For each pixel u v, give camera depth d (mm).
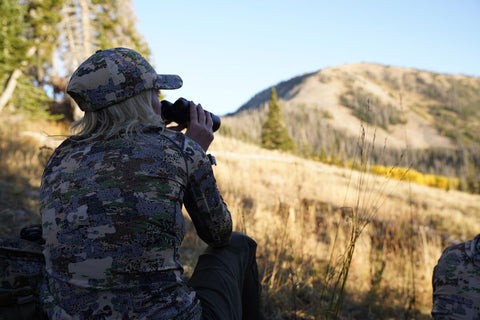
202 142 1586
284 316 2736
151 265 1203
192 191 1373
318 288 3252
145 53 20594
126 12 20141
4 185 4730
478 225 9680
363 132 2123
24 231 1497
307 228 4254
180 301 1234
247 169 10258
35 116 18078
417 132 197625
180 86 1474
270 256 3398
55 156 1386
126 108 1336
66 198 1237
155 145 1310
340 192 8383
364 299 3373
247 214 4121
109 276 1161
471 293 1432
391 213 5812
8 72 18781
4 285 1278
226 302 1454
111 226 1186
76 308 1155
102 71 1312
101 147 1304
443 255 1610
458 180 56594
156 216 1220
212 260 1592
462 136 192500
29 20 19391
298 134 136500
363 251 4039
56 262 1208
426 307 3529
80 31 19484
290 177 10141
